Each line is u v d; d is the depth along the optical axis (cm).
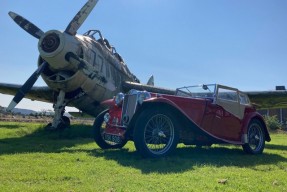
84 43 952
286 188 338
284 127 2634
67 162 446
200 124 581
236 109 636
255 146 658
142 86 1295
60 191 291
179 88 696
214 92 610
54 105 970
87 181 335
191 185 327
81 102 1034
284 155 632
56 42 859
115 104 582
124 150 611
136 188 308
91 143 732
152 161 473
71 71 929
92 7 930
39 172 369
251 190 322
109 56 1125
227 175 384
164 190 304
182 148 679
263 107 1471
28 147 614
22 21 992
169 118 528
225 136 614
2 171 371
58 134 873
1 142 700
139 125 495
